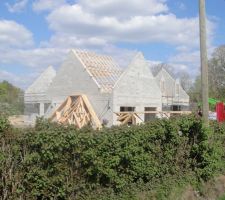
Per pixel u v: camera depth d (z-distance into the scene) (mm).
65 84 40812
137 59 39656
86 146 8070
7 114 7211
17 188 6957
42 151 7219
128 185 9383
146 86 40719
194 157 12414
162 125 11039
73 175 7875
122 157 9047
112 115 36438
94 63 40656
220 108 22219
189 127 12258
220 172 13562
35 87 53125
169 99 57094
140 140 9805
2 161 6797
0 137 6887
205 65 13961
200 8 13969
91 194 8305
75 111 33531
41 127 7500
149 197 9656
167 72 61719
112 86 38250
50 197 7398
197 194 11578
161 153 10922
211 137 12914
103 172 8508
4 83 66562
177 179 11328
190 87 88688
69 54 40594
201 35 13992
